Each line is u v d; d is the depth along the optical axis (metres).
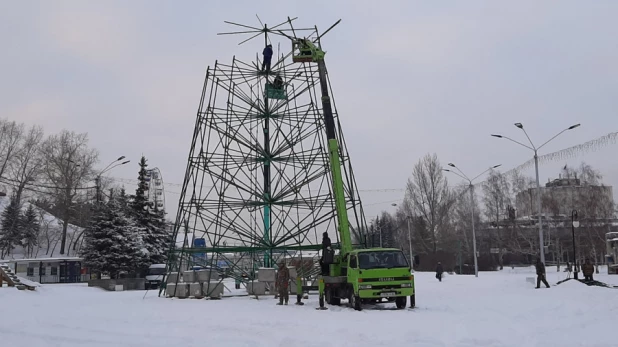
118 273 55.12
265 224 35.91
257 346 13.57
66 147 77.50
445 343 13.53
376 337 14.59
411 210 89.44
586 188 79.25
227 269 35.16
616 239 66.19
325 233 27.17
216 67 35.81
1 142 77.25
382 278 23.17
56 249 85.75
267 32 36.12
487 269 84.38
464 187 89.00
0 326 18.84
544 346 12.84
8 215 78.81
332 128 29.66
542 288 34.53
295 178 35.25
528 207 86.25
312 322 18.66
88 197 77.00
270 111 37.03
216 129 35.00
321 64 32.34
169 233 65.31
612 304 22.38
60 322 19.97
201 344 14.03
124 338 15.47
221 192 34.16
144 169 65.94
